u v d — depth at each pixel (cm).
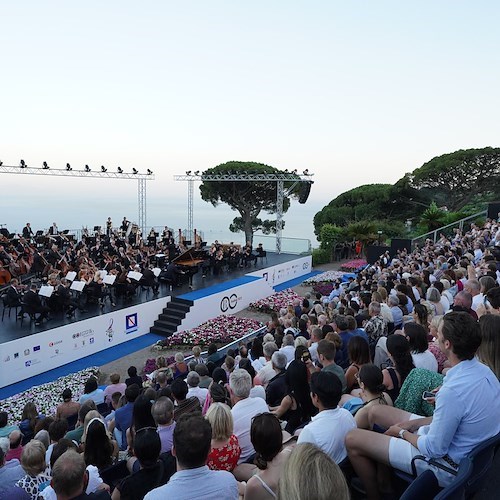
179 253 2461
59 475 323
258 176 4094
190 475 270
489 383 295
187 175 3825
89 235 2908
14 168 2725
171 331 1912
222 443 411
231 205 4847
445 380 301
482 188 4241
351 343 565
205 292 2164
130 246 2536
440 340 310
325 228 3866
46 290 1645
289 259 3216
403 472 321
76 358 1639
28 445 493
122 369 1577
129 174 3406
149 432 392
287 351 786
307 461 179
